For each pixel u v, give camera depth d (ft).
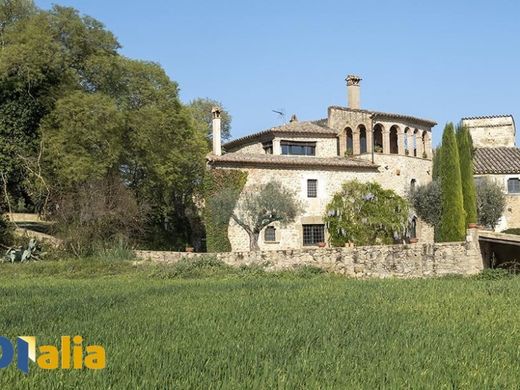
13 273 87.35
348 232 133.08
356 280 76.64
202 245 141.38
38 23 116.67
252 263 94.68
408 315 44.04
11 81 112.98
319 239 134.62
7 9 124.77
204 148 138.51
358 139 150.82
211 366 27.35
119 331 36.09
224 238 124.16
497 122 180.86
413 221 148.05
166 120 124.36
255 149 152.66
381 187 138.82
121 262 96.43
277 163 131.44
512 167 151.64
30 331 36.24
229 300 53.11
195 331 36.42
